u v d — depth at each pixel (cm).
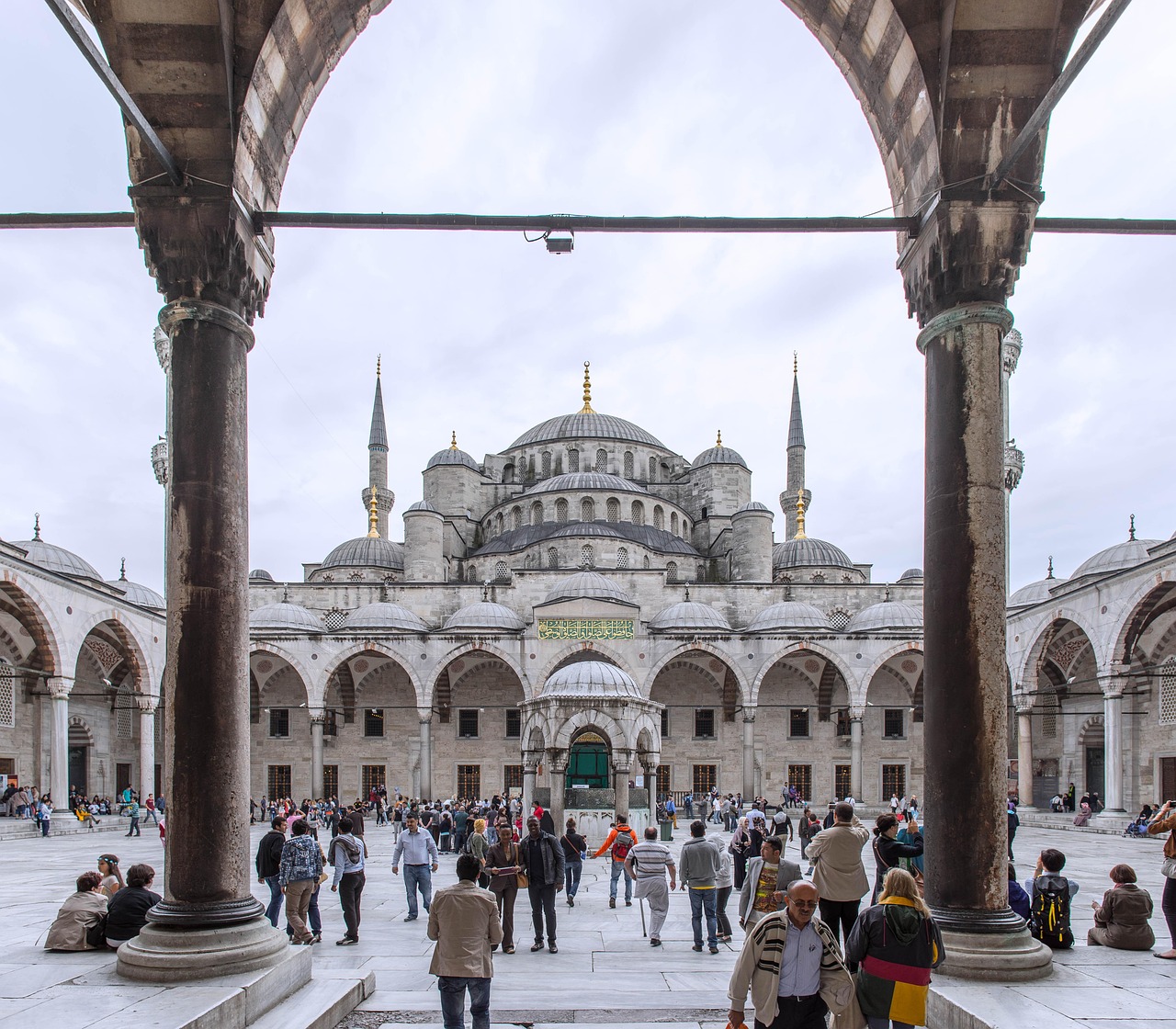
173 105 882
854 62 1068
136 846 3177
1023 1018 734
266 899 1805
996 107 922
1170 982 847
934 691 923
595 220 973
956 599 920
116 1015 705
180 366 913
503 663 5541
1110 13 716
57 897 1772
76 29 683
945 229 938
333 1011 855
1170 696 3962
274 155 1005
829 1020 744
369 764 5503
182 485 897
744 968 641
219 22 857
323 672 5016
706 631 5075
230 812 873
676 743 5491
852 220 994
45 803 3659
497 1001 952
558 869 1259
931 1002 819
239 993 770
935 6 923
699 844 1267
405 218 971
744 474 6862
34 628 3725
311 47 990
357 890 1304
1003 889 888
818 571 6475
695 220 984
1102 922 1092
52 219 928
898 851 1052
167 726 874
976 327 948
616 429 7125
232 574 905
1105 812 3750
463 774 5472
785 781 5462
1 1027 678
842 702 5544
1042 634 4397
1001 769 898
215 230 901
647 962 1176
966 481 931
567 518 6188
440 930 770
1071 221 966
